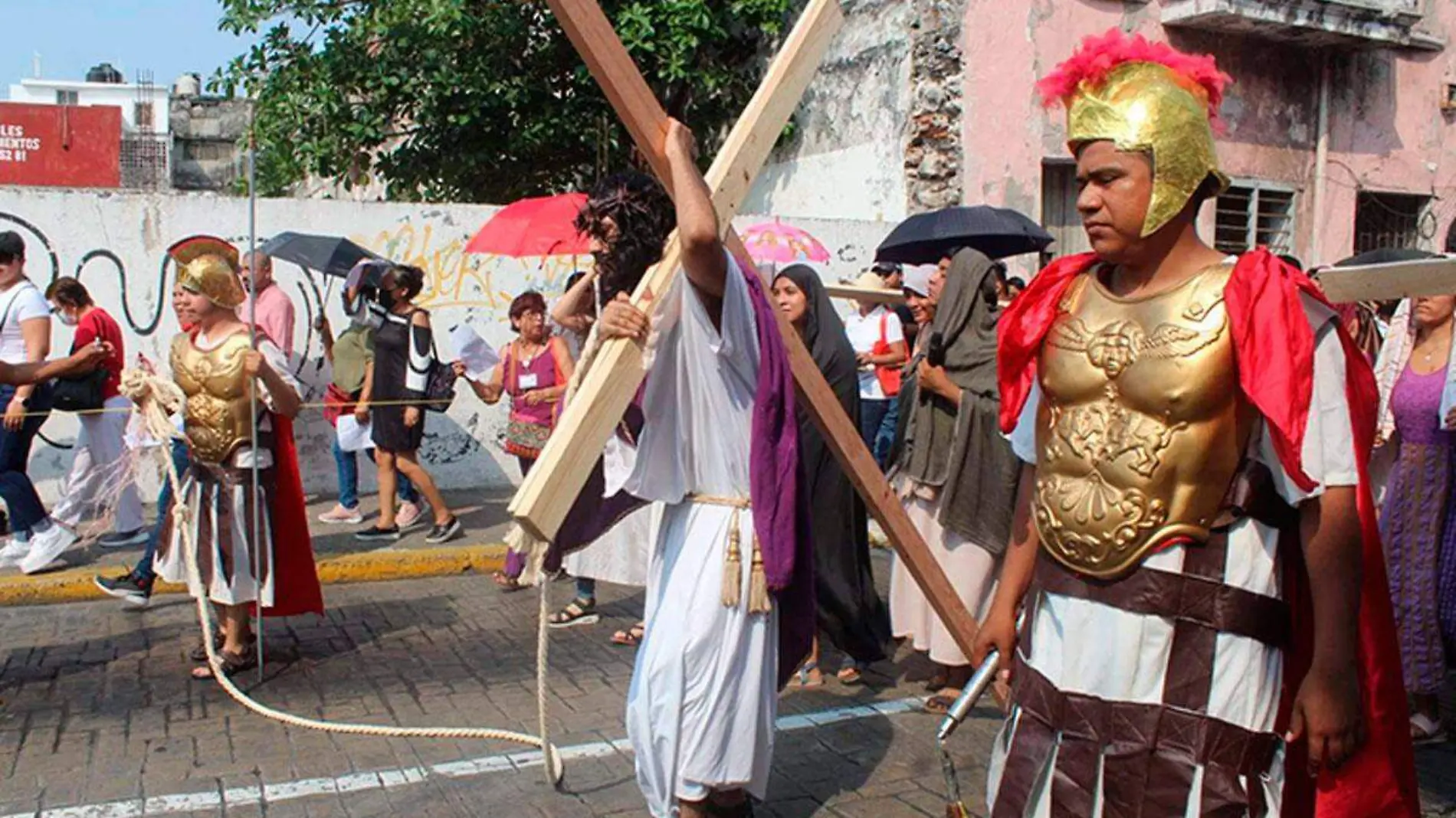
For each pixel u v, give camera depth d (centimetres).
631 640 627
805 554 354
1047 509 258
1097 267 266
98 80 5019
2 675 565
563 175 1423
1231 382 237
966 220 753
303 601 575
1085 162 247
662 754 339
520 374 768
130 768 449
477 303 1011
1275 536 245
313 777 441
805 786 437
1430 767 470
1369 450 256
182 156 3634
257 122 1349
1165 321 241
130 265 934
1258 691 242
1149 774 241
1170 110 239
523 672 579
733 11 1270
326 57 1326
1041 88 263
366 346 879
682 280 319
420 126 1363
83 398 743
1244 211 1259
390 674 575
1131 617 244
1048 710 256
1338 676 236
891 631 548
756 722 346
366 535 852
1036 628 263
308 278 980
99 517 782
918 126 1154
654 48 1283
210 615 614
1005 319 280
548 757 403
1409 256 520
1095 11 1176
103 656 598
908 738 486
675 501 346
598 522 384
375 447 845
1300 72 1275
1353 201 1312
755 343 334
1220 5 1145
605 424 283
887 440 962
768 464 332
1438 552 479
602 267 335
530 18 1301
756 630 344
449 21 1249
